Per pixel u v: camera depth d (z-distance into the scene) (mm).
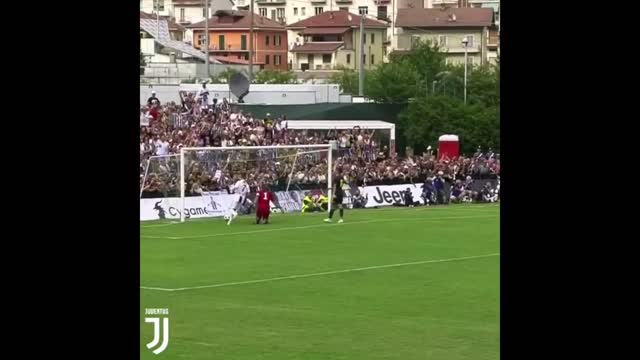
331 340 25031
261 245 43688
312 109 78688
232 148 54906
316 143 68312
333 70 154500
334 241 45625
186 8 187625
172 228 50531
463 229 51875
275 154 63375
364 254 41062
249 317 27812
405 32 155250
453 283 33656
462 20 152875
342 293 31625
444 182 71562
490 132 81438
